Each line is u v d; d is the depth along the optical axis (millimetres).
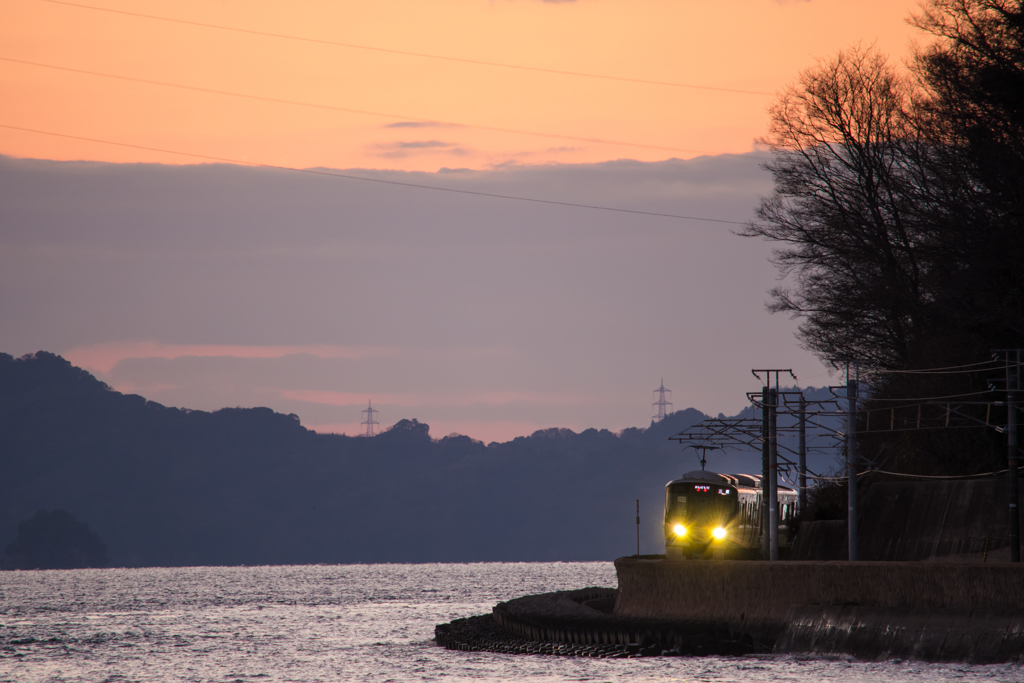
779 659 164000
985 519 184375
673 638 183250
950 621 145875
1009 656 137500
